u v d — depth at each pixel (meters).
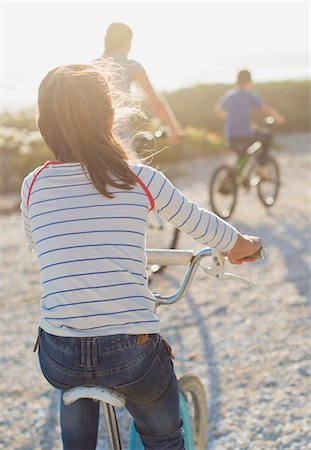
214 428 3.75
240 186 9.09
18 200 11.59
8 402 4.13
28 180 2.10
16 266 7.17
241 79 9.05
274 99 23.20
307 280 6.11
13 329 5.33
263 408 3.93
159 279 6.39
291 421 3.78
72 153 2.05
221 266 2.27
